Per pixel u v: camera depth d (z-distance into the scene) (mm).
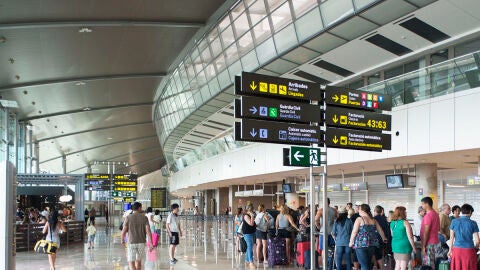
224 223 36188
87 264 15484
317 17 16875
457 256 9203
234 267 13984
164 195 43844
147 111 43625
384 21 15797
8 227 8312
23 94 30641
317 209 13953
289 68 20688
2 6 18328
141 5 20375
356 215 11906
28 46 23016
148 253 18266
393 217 10000
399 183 18016
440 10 15141
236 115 9016
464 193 20172
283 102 9414
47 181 27547
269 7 19344
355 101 10633
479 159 15578
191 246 21562
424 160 16953
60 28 21484
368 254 10156
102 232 35875
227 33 22766
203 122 32250
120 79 31719
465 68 13938
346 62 19969
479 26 15977
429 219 10250
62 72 28188
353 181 26812
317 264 13164
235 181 32781
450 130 14188
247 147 27047
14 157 34344
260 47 20422
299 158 9492
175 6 20891
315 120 9844
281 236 14391
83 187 27891
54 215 13688
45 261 16688
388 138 11289
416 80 15438
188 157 41281
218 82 24641
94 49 25156
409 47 18047
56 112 37094
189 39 25281
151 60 28625
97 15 20719
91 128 45344
